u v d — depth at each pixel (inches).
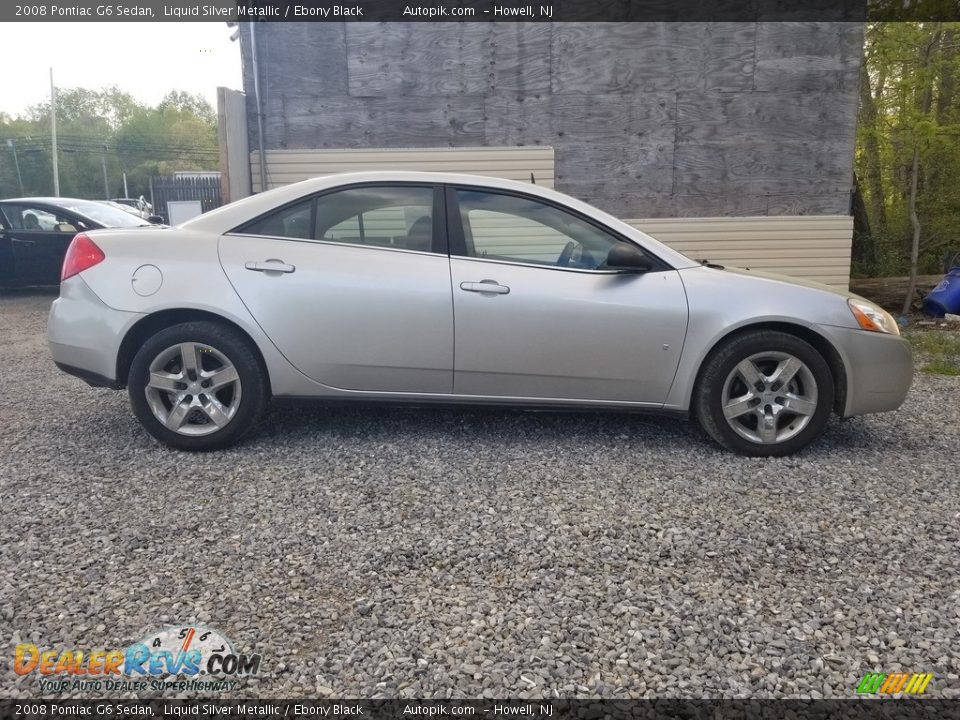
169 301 153.5
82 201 450.0
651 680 85.7
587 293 156.4
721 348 157.0
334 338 155.7
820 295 159.8
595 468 150.8
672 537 120.0
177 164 2468.0
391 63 331.3
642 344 156.7
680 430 176.6
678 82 339.6
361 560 112.0
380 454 157.8
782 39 338.0
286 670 87.0
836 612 98.9
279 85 329.4
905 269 492.7
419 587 104.7
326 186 161.3
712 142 344.5
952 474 149.3
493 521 125.6
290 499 134.1
